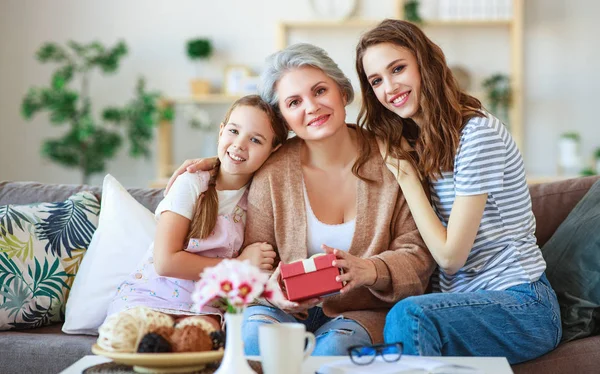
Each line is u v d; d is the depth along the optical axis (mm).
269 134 2094
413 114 2070
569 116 5461
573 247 2113
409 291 1981
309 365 1528
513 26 5281
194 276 1993
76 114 5062
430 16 5379
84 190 2562
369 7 5492
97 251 2281
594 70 5434
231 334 1369
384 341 1817
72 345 1995
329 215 2102
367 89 2166
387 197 2076
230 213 2119
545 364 1896
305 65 2043
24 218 2314
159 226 2027
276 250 2137
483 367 1483
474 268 2016
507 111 5383
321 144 2088
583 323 2004
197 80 5398
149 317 1524
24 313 2199
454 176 1998
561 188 2367
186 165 2135
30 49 5539
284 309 1864
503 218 1996
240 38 5559
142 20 5555
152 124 5016
